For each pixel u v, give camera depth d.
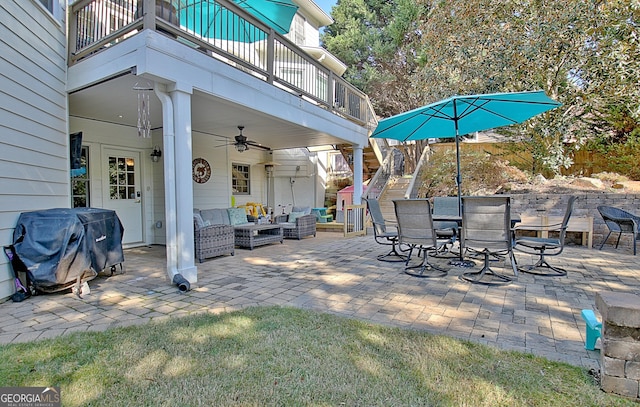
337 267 5.02
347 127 8.60
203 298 3.58
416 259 5.52
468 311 3.10
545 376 2.00
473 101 4.70
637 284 3.91
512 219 4.97
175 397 1.83
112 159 6.81
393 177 11.62
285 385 1.94
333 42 13.78
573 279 4.15
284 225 8.41
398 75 12.85
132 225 7.19
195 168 8.12
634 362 1.77
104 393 1.87
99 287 4.04
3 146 3.55
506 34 6.94
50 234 3.67
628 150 8.92
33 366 2.14
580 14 6.22
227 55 4.77
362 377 2.02
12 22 3.68
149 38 3.68
